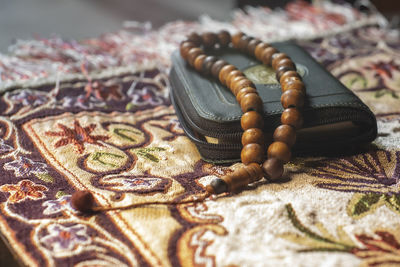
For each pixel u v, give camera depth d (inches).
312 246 16.2
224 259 15.9
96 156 19.8
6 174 19.0
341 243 16.3
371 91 23.4
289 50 22.3
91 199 17.3
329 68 25.0
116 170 19.2
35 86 23.4
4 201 18.0
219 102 19.6
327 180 18.5
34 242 16.6
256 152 18.2
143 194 18.0
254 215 17.0
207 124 19.0
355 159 19.4
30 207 17.7
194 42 22.1
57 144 20.3
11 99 22.6
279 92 19.8
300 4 31.7
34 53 26.1
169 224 16.9
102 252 16.3
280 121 18.9
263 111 19.0
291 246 16.2
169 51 26.6
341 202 17.6
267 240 16.3
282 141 18.4
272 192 18.0
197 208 17.5
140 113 22.3
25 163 19.4
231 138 18.9
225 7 34.5
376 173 18.8
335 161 19.3
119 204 17.6
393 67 25.0
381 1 29.6
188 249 16.2
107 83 23.9
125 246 16.5
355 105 19.1
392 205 17.5
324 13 30.2
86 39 28.9
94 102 22.8
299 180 18.5
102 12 33.6
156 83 24.2
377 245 16.3
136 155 19.8
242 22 29.4
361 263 15.7
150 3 35.2
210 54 22.2
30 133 20.8
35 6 34.5
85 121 21.5
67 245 16.5
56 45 26.8
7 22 31.8
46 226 17.0
